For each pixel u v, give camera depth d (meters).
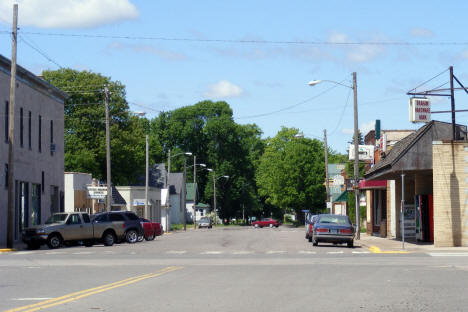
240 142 118.75
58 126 54.22
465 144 32.31
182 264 22.91
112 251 32.41
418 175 38.34
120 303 12.47
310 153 108.81
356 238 44.03
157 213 91.94
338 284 15.88
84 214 38.78
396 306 12.09
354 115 44.66
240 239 48.81
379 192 52.62
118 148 80.00
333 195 88.81
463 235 32.22
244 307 11.91
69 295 13.80
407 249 31.34
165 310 11.52
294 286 15.41
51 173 52.00
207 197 120.06
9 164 36.62
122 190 77.25
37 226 37.25
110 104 80.69
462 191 32.22
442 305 12.21
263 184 118.38
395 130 54.59
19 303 12.58
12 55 36.84
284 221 148.00
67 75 79.94
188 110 116.62
